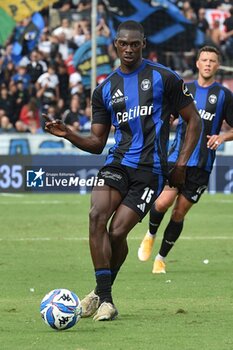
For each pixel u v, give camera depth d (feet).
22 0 225.15
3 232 138.10
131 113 69.00
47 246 122.21
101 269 66.74
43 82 221.46
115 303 76.43
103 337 59.72
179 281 91.40
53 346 56.34
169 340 58.54
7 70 222.69
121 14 227.81
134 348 55.72
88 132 217.97
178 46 231.09
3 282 90.22
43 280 91.71
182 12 232.32
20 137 205.67
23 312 71.36
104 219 66.85
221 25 235.61
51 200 194.80
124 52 68.80
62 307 61.67
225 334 60.95
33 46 224.74
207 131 99.96
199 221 156.04
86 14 228.43
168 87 69.05
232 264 105.91
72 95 220.43
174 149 99.30
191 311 71.72
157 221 101.45
